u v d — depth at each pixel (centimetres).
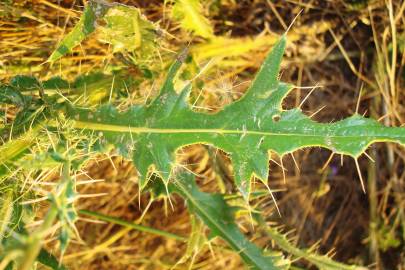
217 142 34
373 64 56
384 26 54
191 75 47
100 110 37
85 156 36
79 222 55
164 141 36
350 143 32
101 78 42
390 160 60
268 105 33
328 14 54
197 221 44
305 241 62
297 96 56
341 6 53
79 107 37
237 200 45
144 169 36
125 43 41
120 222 48
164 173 36
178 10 46
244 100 34
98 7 38
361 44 56
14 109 43
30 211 37
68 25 47
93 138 37
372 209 61
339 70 57
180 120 35
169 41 49
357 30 55
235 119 34
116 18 39
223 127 34
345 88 58
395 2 54
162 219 58
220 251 57
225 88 47
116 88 43
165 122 36
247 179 34
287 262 44
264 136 33
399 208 60
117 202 56
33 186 37
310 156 61
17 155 36
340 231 62
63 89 40
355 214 62
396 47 55
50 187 46
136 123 36
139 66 43
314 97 57
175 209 58
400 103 57
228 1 51
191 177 44
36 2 46
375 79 56
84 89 40
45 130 37
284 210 61
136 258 57
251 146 34
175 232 58
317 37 55
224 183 50
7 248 27
